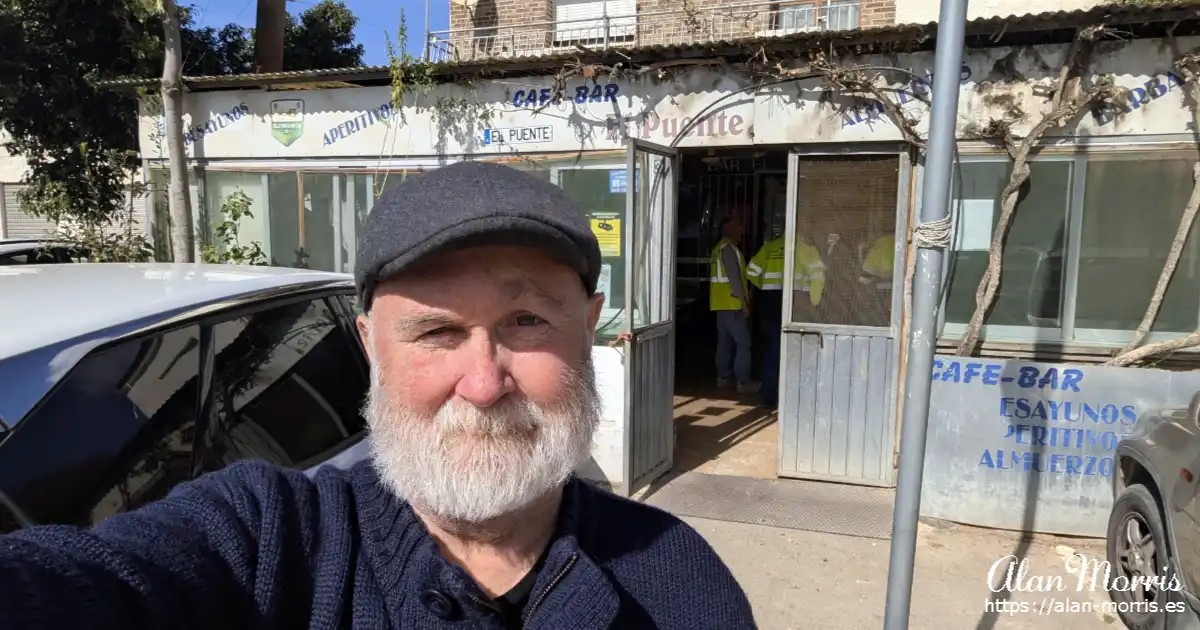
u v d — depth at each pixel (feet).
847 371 16.79
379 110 19.29
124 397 6.13
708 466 18.51
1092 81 14.65
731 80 16.60
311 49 39.47
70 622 2.67
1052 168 15.25
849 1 28.66
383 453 3.60
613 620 3.52
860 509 15.76
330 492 3.60
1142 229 14.93
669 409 18.21
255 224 20.77
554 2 33.27
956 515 14.85
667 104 17.12
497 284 3.40
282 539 3.28
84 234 22.49
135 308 6.55
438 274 3.39
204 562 3.07
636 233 17.34
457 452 3.44
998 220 15.60
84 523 5.51
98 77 26.89
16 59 25.70
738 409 23.47
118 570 2.88
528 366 3.51
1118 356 14.76
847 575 13.10
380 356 3.61
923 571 13.08
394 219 3.34
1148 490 11.08
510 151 18.42
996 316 15.90
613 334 17.92
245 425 7.34
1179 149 14.44
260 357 7.83
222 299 7.39
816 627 11.59
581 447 3.71
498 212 3.20
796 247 16.87
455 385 3.44
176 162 19.86
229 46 35.17
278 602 3.16
